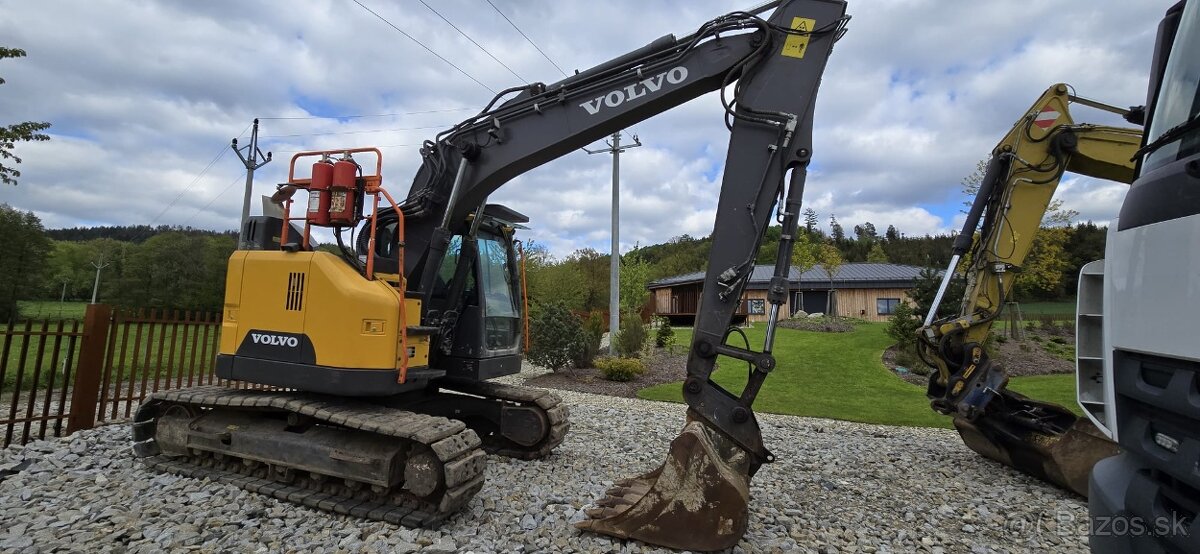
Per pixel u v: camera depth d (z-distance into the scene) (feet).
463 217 16.99
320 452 14.08
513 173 16.08
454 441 13.09
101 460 16.22
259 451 14.85
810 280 98.02
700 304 13.05
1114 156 18.74
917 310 48.19
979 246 20.43
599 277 114.01
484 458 13.52
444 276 18.34
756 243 12.83
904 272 104.22
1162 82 7.11
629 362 42.57
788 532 13.44
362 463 13.57
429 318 16.70
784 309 94.73
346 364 13.75
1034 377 43.50
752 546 12.21
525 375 45.39
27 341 17.31
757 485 17.04
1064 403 33.91
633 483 13.79
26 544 10.95
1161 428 5.58
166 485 14.70
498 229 20.49
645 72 14.65
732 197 13.17
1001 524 14.88
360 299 13.85
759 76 13.46
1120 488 6.20
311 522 12.96
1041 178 19.35
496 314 19.35
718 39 14.23
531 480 16.47
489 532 12.57
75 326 18.93
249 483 14.71
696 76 14.23
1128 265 6.12
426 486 13.03
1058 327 63.41
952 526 14.61
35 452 16.44
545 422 19.03
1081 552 13.23
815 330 69.26
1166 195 5.57
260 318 14.80
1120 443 6.24
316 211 14.44
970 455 22.02
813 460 20.77
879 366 47.75
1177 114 6.47
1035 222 19.57
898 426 29.32
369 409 14.25
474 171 16.07
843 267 112.47
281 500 14.11
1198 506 5.00
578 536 12.26
